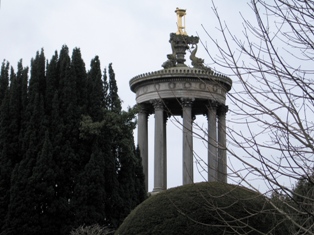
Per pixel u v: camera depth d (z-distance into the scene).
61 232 53.03
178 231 27.72
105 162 56.84
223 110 76.62
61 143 55.59
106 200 56.19
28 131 55.44
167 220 28.22
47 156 53.84
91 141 56.81
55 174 53.84
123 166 59.59
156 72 80.88
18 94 57.69
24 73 59.09
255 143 16.16
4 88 62.28
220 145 16.92
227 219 26.00
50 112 57.09
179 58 84.31
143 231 28.75
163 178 82.81
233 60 17.02
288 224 25.55
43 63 59.28
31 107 56.59
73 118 56.72
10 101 57.19
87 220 53.19
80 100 58.31
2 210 53.88
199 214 27.53
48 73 58.44
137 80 83.19
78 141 56.53
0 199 54.00
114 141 59.44
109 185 56.75
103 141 57.28
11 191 53.03
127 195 58.38
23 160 54.03
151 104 84.56
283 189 15.73
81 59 59.56
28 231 52.06
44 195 52.91
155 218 28.70
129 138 60.16
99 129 55.75
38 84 57.91
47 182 53.25
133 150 62.78
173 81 79.75
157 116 82.00
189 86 78.94
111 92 63.62
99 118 58.34
